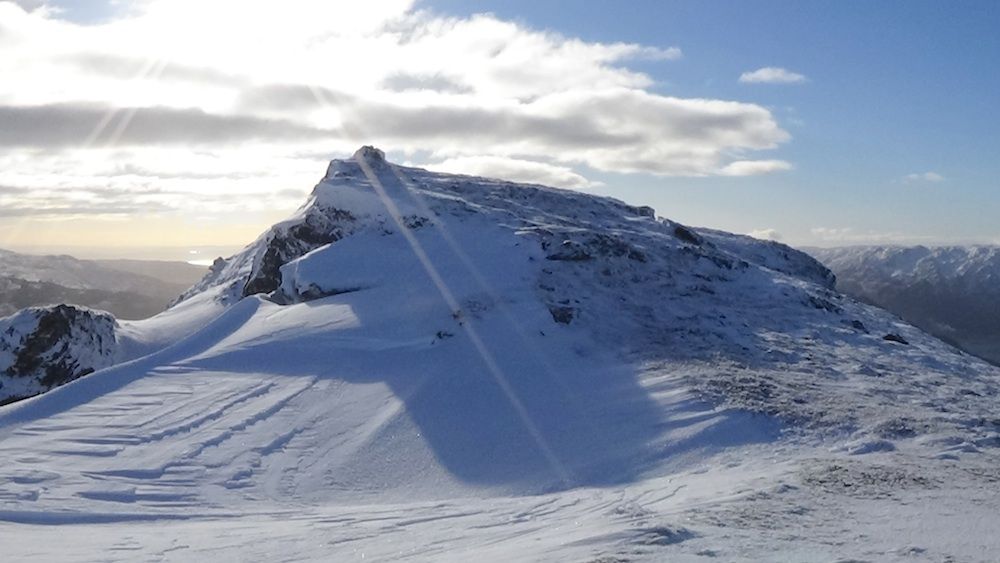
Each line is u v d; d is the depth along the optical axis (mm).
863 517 10484
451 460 16953
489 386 20359
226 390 20406
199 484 14906
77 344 26125
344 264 28547
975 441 16750
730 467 15422
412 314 24844
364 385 20750
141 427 17750
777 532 9586
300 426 18328
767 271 32906
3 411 18547
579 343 22906
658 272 29172
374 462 16750
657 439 17141
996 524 10133
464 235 30141
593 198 38812
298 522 12445
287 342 23562
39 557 10000
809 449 16359
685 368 21109
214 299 35031
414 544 10586
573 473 16078
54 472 14859
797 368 22359
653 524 10000
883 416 18172
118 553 10258
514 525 11625
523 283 26422
